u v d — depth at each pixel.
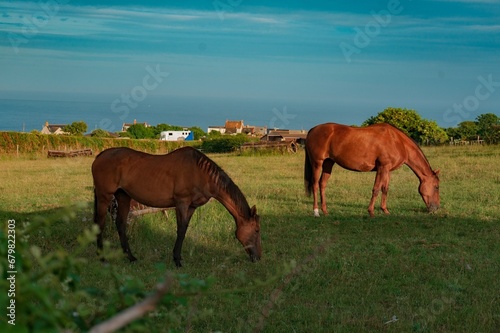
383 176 13.96
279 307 6.90
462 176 20.09
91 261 9.12
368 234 11.65
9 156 38.88
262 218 13.23
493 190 17.06
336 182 19.52
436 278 8.34
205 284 2.29
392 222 12.98
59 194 17.06
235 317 6.61
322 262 9.05
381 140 13.91
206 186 9.23
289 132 62.91
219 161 30.16
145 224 11.16
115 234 10.66
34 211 13.99
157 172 9.25
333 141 13.97
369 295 7.58
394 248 10.12
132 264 9.24
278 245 10.55
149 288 7.67
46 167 28.28
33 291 1.68
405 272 8.71
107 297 2.59
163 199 9.30
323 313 6.83
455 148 31.33
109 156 9.41
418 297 7.54
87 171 25.62
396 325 6.42
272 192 17.33
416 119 40.53
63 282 2.09
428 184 14.06
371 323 6.52
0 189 18.27
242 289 2.48
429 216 13.67
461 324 6.57
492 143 35.28
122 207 9.61
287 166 26.61
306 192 14.18
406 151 14.08
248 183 19.55
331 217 13.61
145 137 76.19
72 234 10.80
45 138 45.06
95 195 9.53
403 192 17.14
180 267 9.03
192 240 10.74
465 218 13.29
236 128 101.19
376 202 15.66
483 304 7.15
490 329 6.37
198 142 51.16
